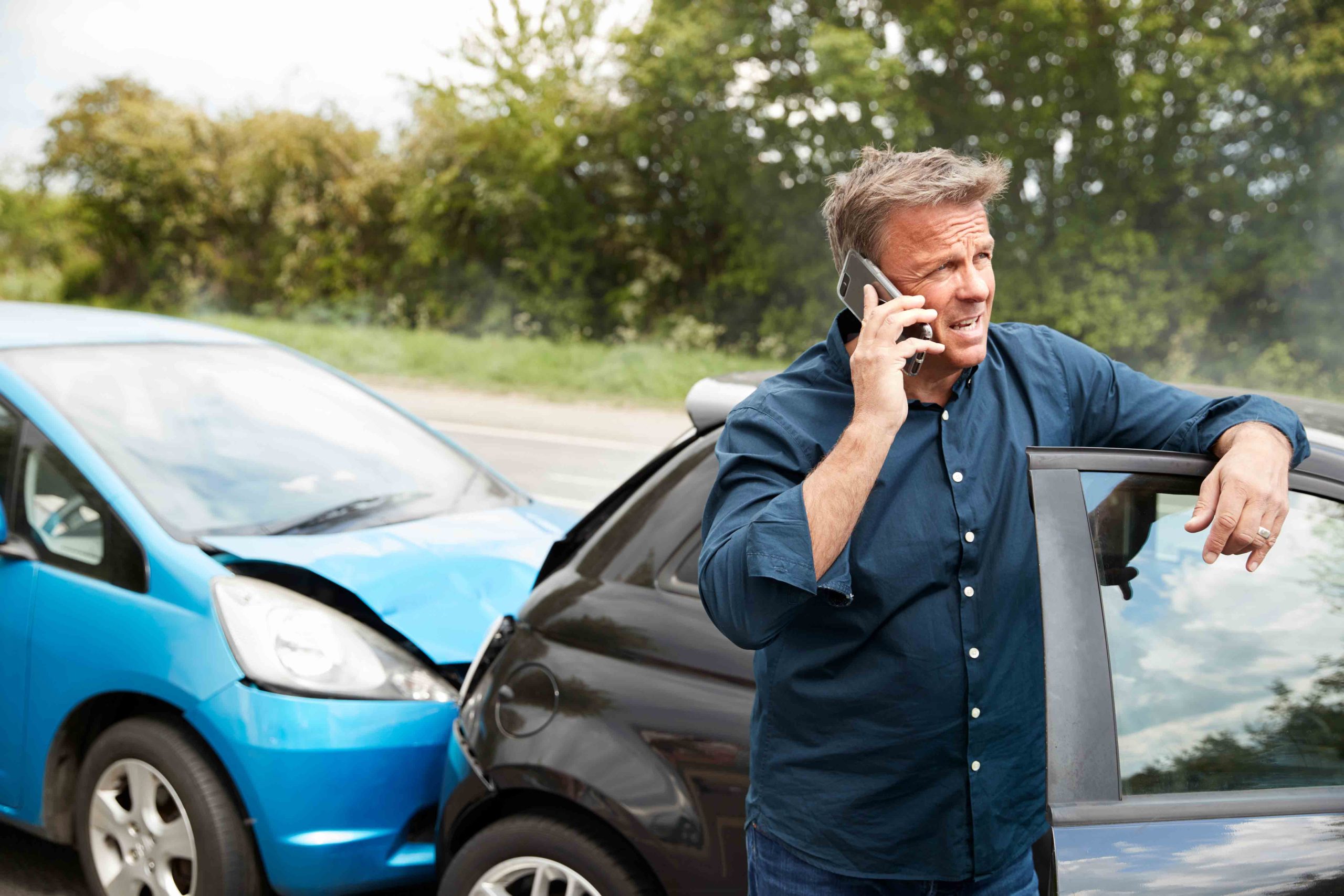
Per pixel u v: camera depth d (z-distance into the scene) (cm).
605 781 221
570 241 2711
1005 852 164
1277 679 160
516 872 235
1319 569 165
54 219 3594
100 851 299
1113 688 156
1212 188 2138
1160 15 1961
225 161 3228
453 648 296
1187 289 2139
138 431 338
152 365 372
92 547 306
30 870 342
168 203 3291
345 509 344
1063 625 153
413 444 401
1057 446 168
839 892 167
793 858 170
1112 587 158
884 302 156
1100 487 159
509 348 2155
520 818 236
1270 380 2073
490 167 2734
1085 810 152
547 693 236
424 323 2852
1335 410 214
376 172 2898
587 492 941
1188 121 2120
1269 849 151
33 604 306
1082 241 2166
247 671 275
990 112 2167
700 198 2577
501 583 322
